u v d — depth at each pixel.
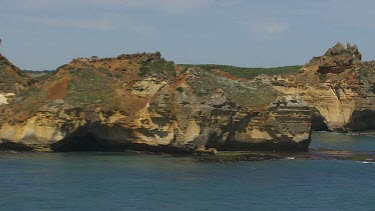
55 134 85.81
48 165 73.38
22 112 87.81
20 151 86.50
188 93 86.31
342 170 75.00
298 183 65.00
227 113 86.06
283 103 91.06
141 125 86.50
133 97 92.88
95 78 94.81
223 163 77.75
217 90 87.62
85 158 80.19
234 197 56.69
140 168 72.06
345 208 53.53
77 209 50.69
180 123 84.81
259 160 81.69
